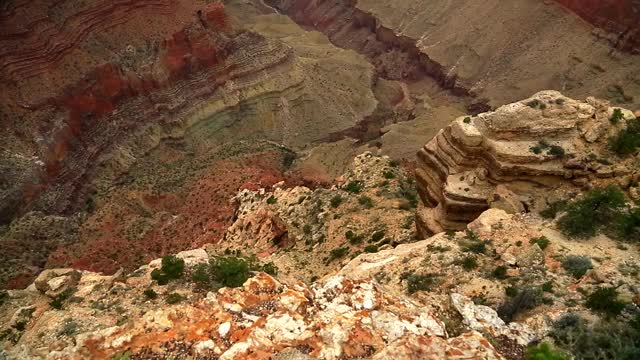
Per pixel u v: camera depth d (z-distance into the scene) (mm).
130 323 19688
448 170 37562
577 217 30406
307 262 42438
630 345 19734
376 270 29031
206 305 20047
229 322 18859
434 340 17469
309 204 52844
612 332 20609
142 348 18359
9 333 26031
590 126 35250
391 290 24734
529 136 34938
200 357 17797
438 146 38781
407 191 50156
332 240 45062
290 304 19656
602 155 34281
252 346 17609
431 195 39312
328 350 17609
